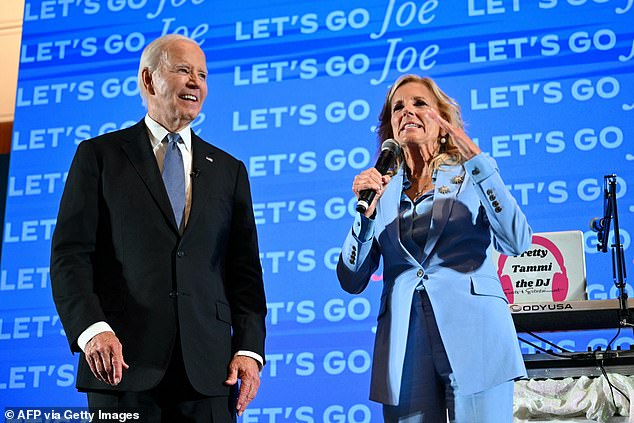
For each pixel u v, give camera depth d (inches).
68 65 245.8
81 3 249.0
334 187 225.1
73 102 243.3
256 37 238.1
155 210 126.3
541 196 214.7
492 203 145.9
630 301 154.3
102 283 124.5
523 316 156.8
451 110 165.9
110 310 122.3
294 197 225.8
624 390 142.9
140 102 241.1
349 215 222.7
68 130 241.6
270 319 217.8
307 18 237.0
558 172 215.6
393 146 152.6
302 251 221.6
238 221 134.0
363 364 211.5
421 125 161.0
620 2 223.8
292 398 211.2
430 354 143.9
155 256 123.8
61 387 222.2
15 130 242.7
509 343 143.1
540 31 225.1
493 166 147.4
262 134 231.5
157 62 136.5
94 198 126.6
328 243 221.5
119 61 244.4
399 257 148.7
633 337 199.3
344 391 210.1
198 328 122.3
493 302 144.9
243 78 235.8
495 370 141.1
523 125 219.5
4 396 223.0
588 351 150.1
